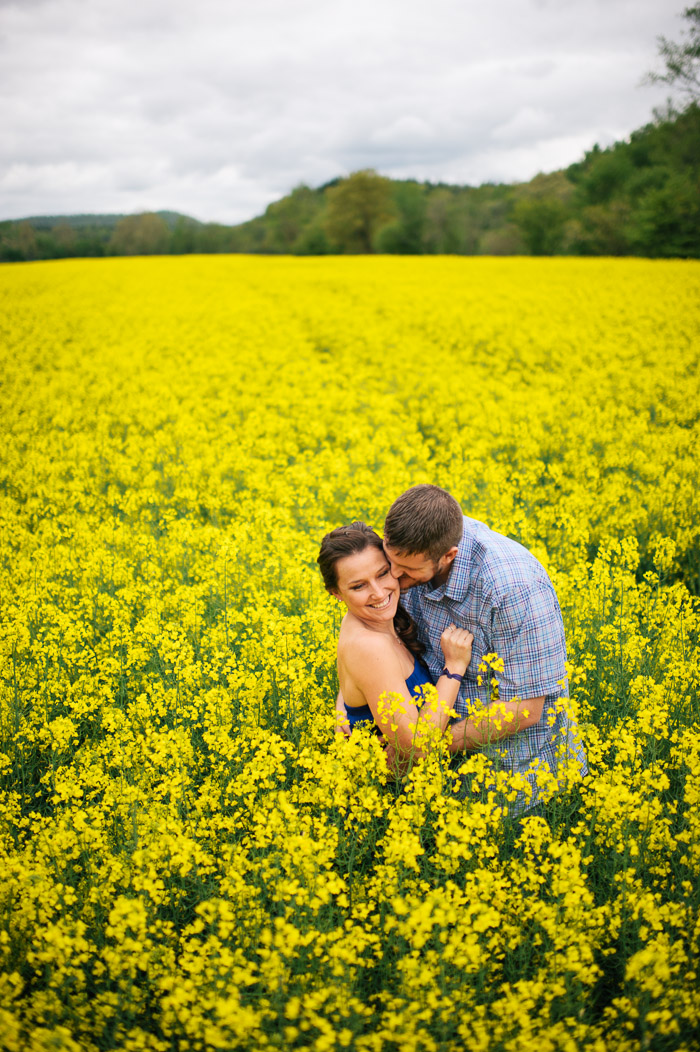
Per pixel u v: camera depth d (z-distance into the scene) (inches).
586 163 3427.7
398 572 115.0
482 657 121.3
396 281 1122.0
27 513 291.3
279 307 913.5
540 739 122.6
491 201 4087.1
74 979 89.3
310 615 170.4
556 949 87.8
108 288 1131.9
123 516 300.8
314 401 451.5
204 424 432.8
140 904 88.3
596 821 110.5
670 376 470.0
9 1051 77.4
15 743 140.9
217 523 279.4
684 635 163.0
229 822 109.1
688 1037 84.7
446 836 106.0
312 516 267.7
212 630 177.6
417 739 110.8
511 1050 78.0
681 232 1838.1
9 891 97.4
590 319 702.5
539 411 406.9
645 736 127.7
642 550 241.4
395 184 3245.6
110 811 116.1
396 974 94.2
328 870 107.3
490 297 884.0
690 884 98.7
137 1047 81.1
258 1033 80.1
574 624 178.2
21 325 805.2
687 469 282.2
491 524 241.0
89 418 447.5
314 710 141.0
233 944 96.3
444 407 446.3
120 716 138.9
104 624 198.2
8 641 166.7
